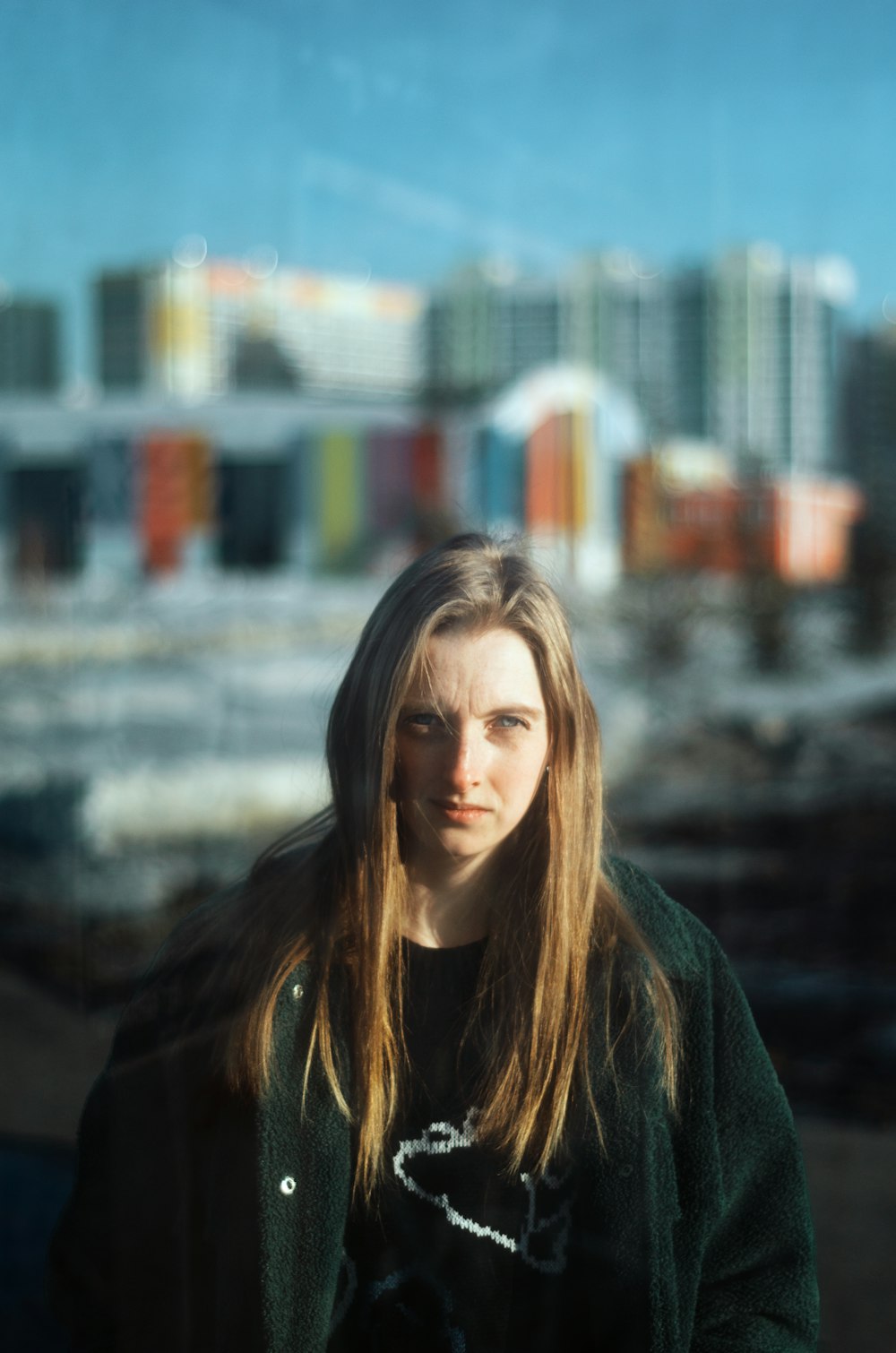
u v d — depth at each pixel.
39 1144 2.36
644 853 4.75
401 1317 1.11
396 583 1.17
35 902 3.65
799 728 6.45
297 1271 1.08
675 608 7.72
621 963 1.13
